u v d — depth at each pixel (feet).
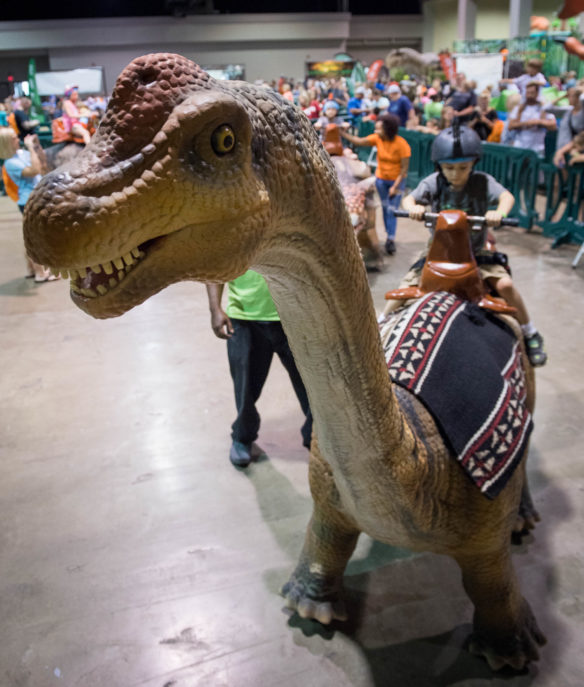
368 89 47.26
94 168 2.92
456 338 6.62
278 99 3.59
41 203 2.88
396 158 21.97
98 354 15.58
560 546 8.88
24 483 10.68
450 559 8.80
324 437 5.00
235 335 10.24
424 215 8.59
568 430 11.59
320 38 68.08
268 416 12.60
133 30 64.85
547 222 23.32
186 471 10.89
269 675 7.17
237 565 8.79
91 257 2.94
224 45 66.85
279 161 3.47
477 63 36.06
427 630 7.66
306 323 4.25
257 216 3.28
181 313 18.04
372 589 8.29
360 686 7.02
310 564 7.55
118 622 7.93
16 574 8.73
